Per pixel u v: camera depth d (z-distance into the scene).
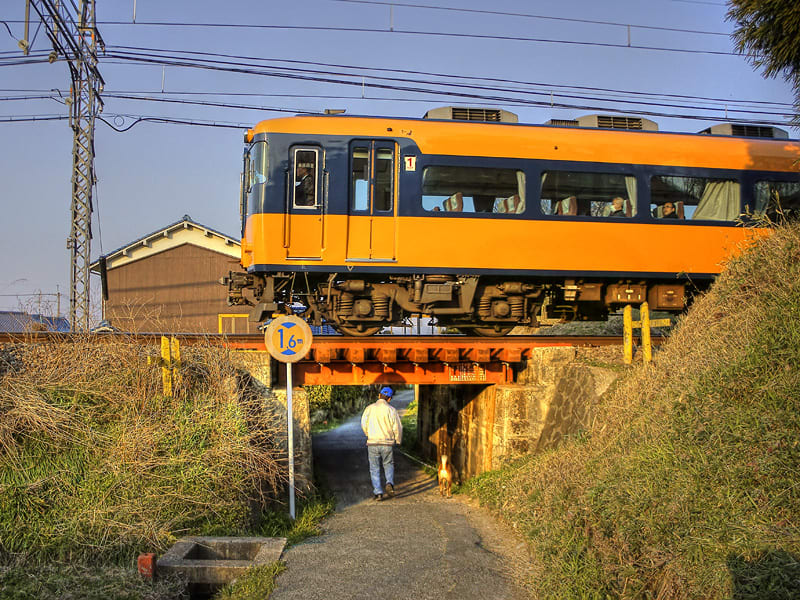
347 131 9.60
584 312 11.45
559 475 6.26
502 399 8.56
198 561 5.15
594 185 10.25
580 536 5.04
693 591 3.93
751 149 10.91
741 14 7.23
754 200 10.81
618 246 10.21
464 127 9.98
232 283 9.94
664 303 10.70
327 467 11.30
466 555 5.66
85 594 4.41
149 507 5.60
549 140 10.15
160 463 5.95
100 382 6.55
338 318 9.95
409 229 9.61
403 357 8.84
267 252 9.35
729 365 5.32
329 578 5.05
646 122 11.09
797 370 4.88
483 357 8.94
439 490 8.87
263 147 9.50
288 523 6.65
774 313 5.50
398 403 21.75
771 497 4.18
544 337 9.40
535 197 9.99
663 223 10.40
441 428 11.83
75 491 5.53
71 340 7.27
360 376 8.95
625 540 4.57
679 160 10.56
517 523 6.32
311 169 9.54
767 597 3.53
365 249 9.52
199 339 8.39
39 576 4.66
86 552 5.12
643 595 4.24
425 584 4.95
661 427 5.38
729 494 4.33
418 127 9.80
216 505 5.91
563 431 7.82
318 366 8.88
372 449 8.47
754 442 4.54
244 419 6.81
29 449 5.70
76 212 14.83
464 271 9.70
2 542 5.04
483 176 9.90
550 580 4.73
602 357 8.20
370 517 7.31
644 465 5.10
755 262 6.61
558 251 10.00
